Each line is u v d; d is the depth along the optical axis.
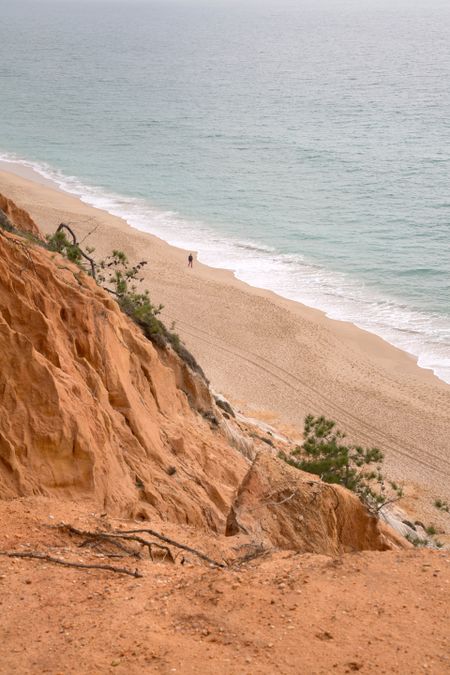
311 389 85.00
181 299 102.88
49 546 19.16
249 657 14.04
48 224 126.38
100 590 16.80
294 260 121.69
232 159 186.88
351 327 99.75
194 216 141.12
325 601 15.80
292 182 167.25
